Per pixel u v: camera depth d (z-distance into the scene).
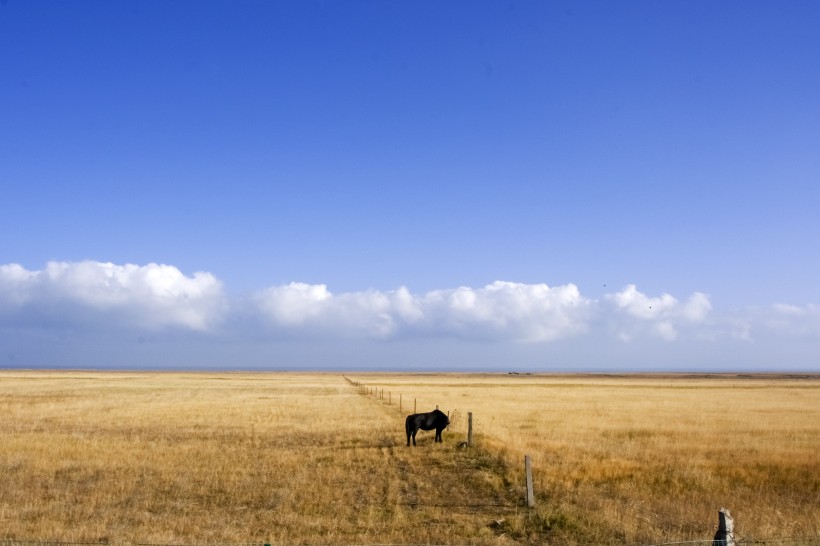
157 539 13.62
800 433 33.91
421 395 72.62
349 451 26.06
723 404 58.75
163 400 57.19
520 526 14.83
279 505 16.92
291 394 70.69
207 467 22.00
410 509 16.73
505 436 30.64
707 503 17.41
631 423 38.88
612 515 15.52
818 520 15.49
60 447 25.81
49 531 14.24
